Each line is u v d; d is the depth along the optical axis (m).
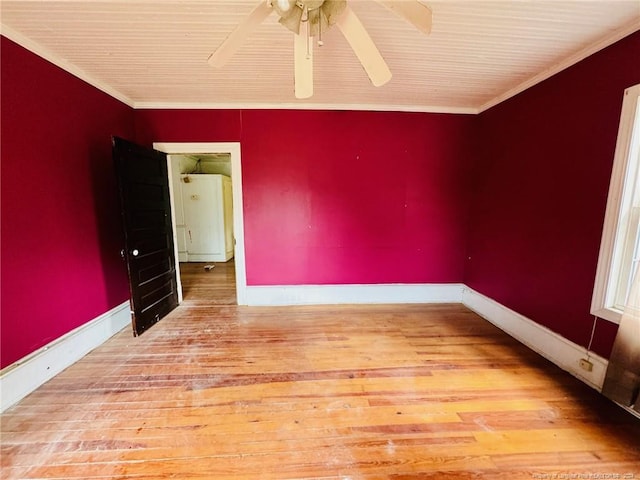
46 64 2.13
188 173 6.38
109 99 2.82
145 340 2.71
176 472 1.40
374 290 3.70
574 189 2.18
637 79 1.76
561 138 2.29
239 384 2.06
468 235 3.65
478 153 3.45
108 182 2.80
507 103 2.92
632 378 1.74
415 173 3.51
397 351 2.53
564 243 2.27
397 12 1.30
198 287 4.42
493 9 1.65
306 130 3.37
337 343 2.67
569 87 2.22
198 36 1.95
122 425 1.68
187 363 2.33
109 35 1.93
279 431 1.65
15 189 1.91
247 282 3.60
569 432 1.64
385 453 1.51
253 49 2.10
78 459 1.46
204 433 1.63
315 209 3.50
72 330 2.36
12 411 1.78
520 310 2.74
